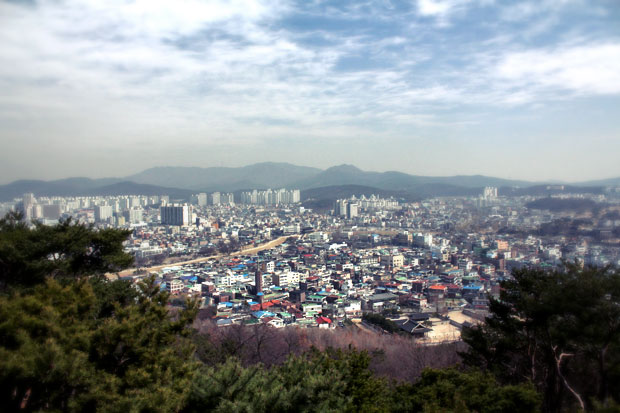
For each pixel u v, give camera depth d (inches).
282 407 1106.1
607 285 1382.9
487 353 1872.5
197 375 1186.0
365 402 1273.4
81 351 1025.5
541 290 1670.8
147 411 981.8
